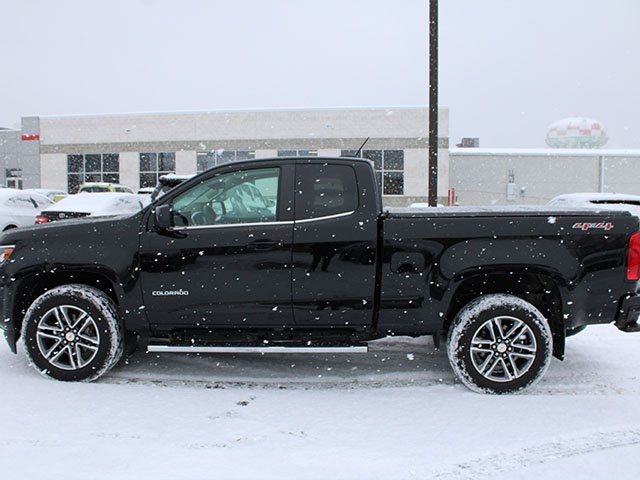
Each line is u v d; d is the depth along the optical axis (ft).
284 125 111.34
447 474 12.04
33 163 119.75
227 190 17.31
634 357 20.24
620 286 16.60
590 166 113.80
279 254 16.72
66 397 16.10
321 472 11.98
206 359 20.03
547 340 16.52
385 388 17.25
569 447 13.34
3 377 17.65
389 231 16.67
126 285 17.12
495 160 114.52
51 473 11.78
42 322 17.29
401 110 108.37
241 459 12.53
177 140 114.52
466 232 16.53
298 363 19.70
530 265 16.39
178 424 14.43
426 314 16.79
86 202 45.09
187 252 16.92
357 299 16.78
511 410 15.49
